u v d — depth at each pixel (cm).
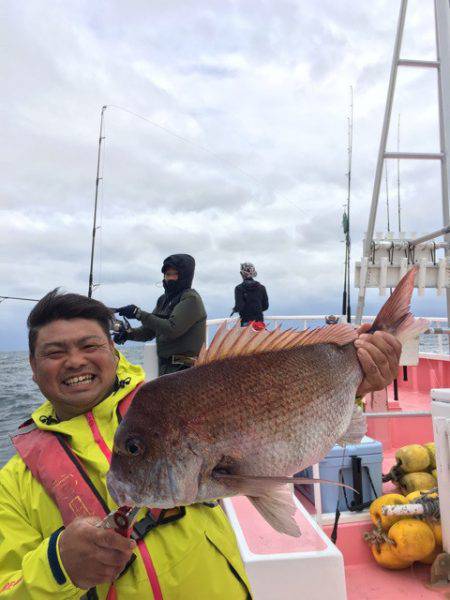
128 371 188
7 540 147
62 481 150
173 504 125
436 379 599
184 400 129
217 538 160
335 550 206
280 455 138
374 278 416
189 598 146
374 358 167
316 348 155
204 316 432
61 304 164
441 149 404
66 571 121
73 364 162
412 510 265
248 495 125
